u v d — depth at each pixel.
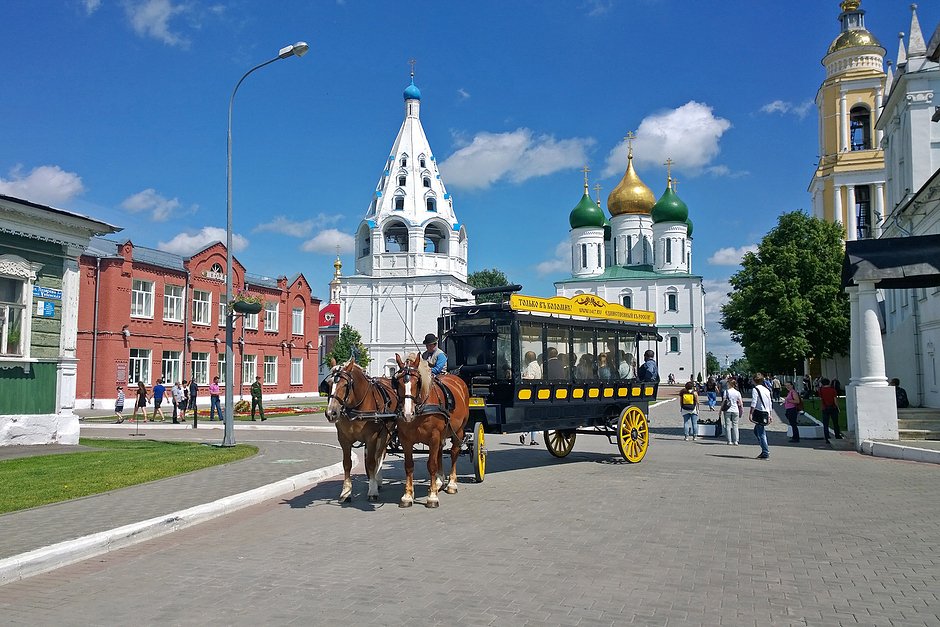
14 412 18.89
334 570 7.57
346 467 11.70
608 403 16.64
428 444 11.34
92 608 6.41
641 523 9.88
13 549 7.97
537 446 21.42
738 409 22.61
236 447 19.67
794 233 46.03
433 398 11.41
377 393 11.58
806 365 54.31
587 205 93.94
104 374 41.28
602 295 90.94
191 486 12.59
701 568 7.58
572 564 7.74
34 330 19.39
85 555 8.19
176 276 46.53
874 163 50.94
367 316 80.25
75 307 20.69
